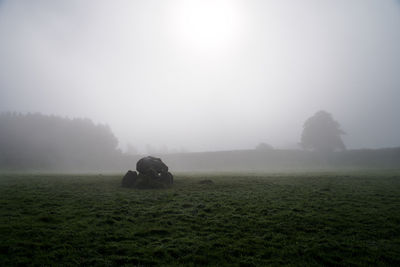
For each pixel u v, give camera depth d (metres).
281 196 19.98
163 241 10.56
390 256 9.26
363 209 15.59
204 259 8.91
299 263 8.75
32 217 12.98
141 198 18.83
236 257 9.19
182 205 16.81
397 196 19.86
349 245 10.27
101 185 24.92
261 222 12.98
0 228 11.02
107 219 13.11
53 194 19.42
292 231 11.84
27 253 8.91
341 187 24.47
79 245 9.75
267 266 8.52
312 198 19.12
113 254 9.18
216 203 17.27
